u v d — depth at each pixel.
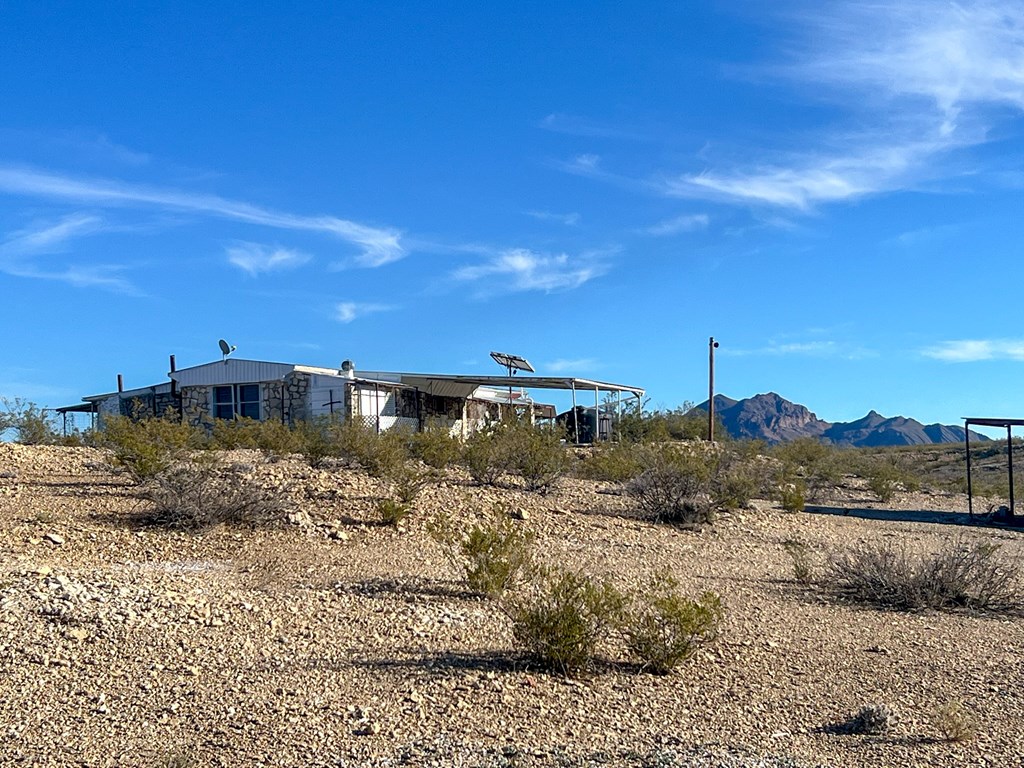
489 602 8.76
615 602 7.17
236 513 11.70
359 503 13.24
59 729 5.20
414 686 6.18
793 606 9.62
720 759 5.13
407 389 31.88
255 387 30.25
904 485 27.80
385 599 8.64
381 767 4.85
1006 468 36.22
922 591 10.05
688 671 6.95
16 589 7.72
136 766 4.78
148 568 9.37
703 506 15.26
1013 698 6.56
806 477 26.16
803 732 5.73
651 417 35.47
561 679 6.55
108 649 6.54
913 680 6.99
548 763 4.99
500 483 17.14
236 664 6.44
